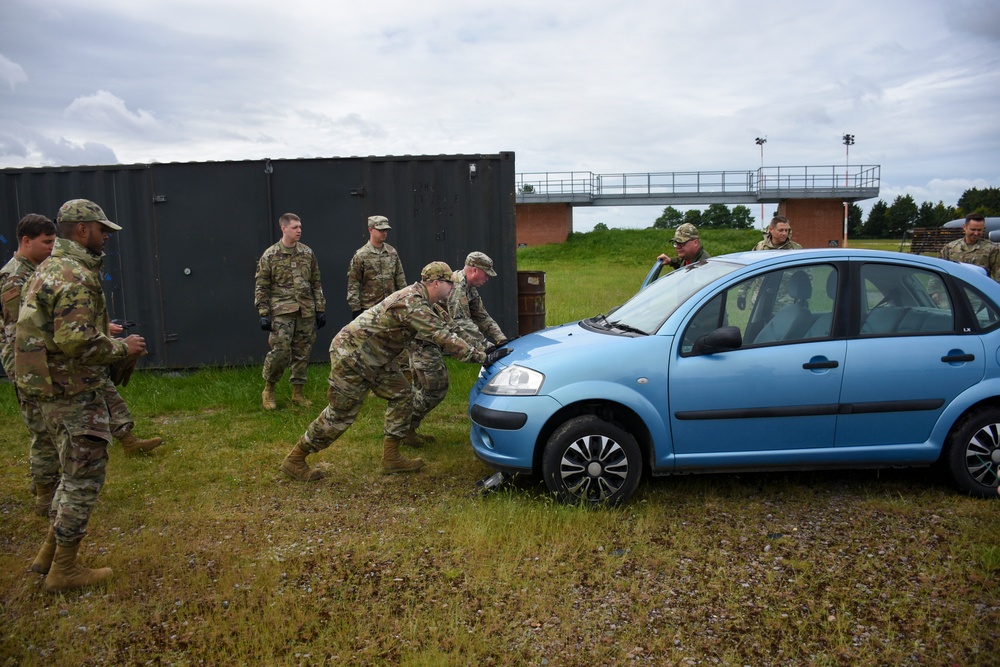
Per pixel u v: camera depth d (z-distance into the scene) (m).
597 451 4.41
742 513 4.40
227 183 9.06
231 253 9.13
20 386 3.53
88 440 3.61
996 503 4.41
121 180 9.06
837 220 43.78
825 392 4.36
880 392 4.38
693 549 3.91
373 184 9.09
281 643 3.12
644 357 4.39
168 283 9.15
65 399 3.57
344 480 5.21
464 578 3.67
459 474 5.28
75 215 3.70
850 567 3.70
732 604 3.37
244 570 3.76
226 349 9.22
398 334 4.99
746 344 4.46
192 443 6.14
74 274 3.54
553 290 21.78
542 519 4.18
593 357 4.41
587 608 3.38
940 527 4.13
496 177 9.08
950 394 4.41
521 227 45.28
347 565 3.83
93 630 3.27
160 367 9.20
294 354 7.34
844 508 4.45
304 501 4.80
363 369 4.97
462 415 7.00
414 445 5.96
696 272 5.11
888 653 2.98
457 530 4.15
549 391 4.39
